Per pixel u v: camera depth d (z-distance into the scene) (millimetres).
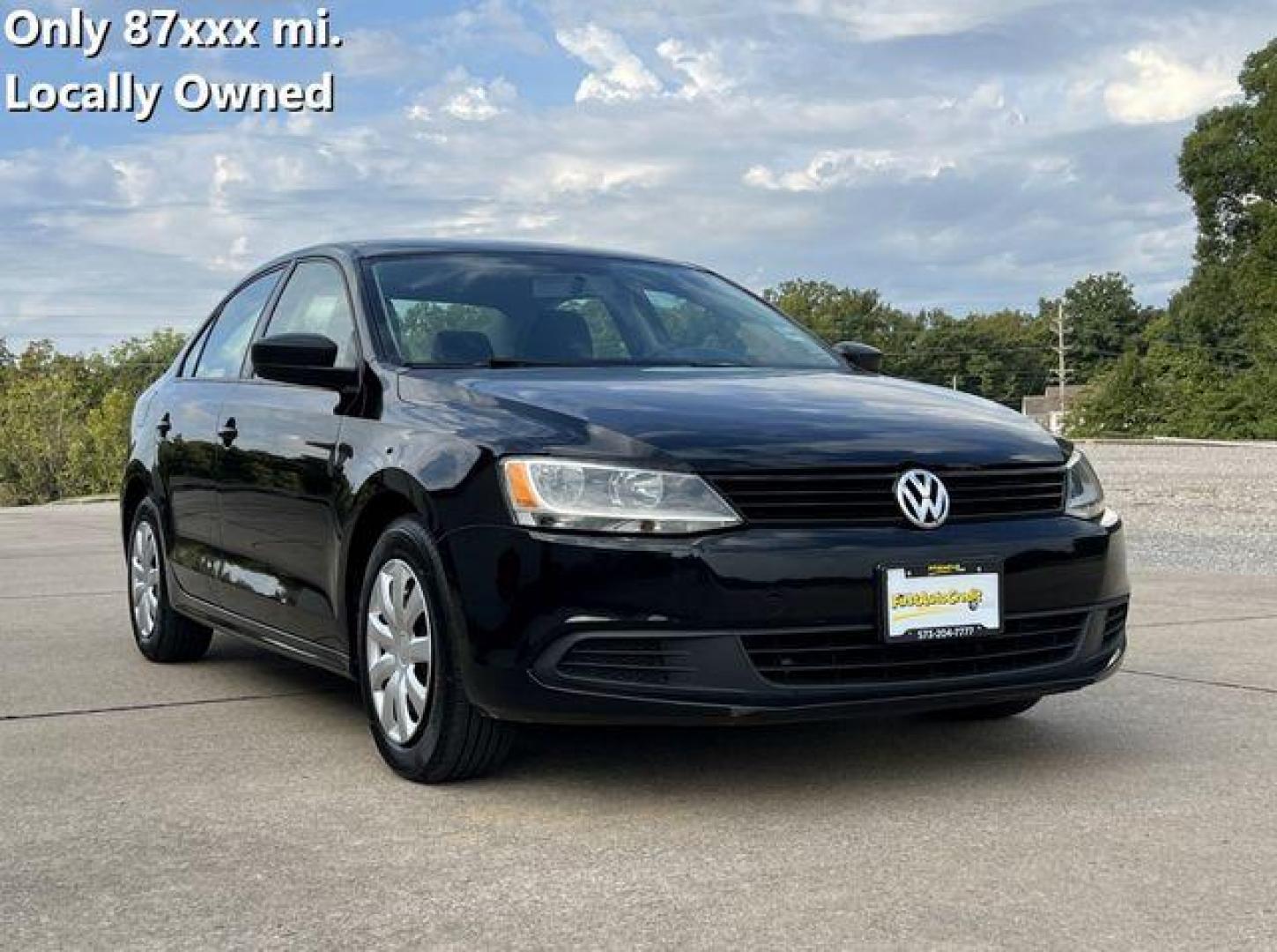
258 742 4789
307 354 4680
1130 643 6598
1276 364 62719
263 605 5199
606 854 3471
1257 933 2887
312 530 4758
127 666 6453
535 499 3795
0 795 4117
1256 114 68062
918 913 3018
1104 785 4090
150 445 6422
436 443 4125
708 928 2945
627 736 4750
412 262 5277
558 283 5316
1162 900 3090
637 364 4891
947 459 3951
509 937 2916
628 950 2830
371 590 4344
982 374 128625
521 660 3758
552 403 4102
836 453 3855
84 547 14383
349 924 3010
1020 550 3951
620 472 3764
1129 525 13742
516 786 4121
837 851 3477
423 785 4160
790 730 4840
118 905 3148
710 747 4586
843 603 3729
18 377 92375
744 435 3902
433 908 3102
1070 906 3055
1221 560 10555
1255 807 3836
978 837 3574
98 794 4113
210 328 6492
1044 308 131375
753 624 3666
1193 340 75312
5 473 78062
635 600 3680
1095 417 70188
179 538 6078
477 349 4805
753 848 3504
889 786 4094
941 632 3826
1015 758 4422
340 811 3900
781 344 5402
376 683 4328
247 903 3154
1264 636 6828
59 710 5387
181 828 3758
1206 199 72812
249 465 5262
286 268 5855
